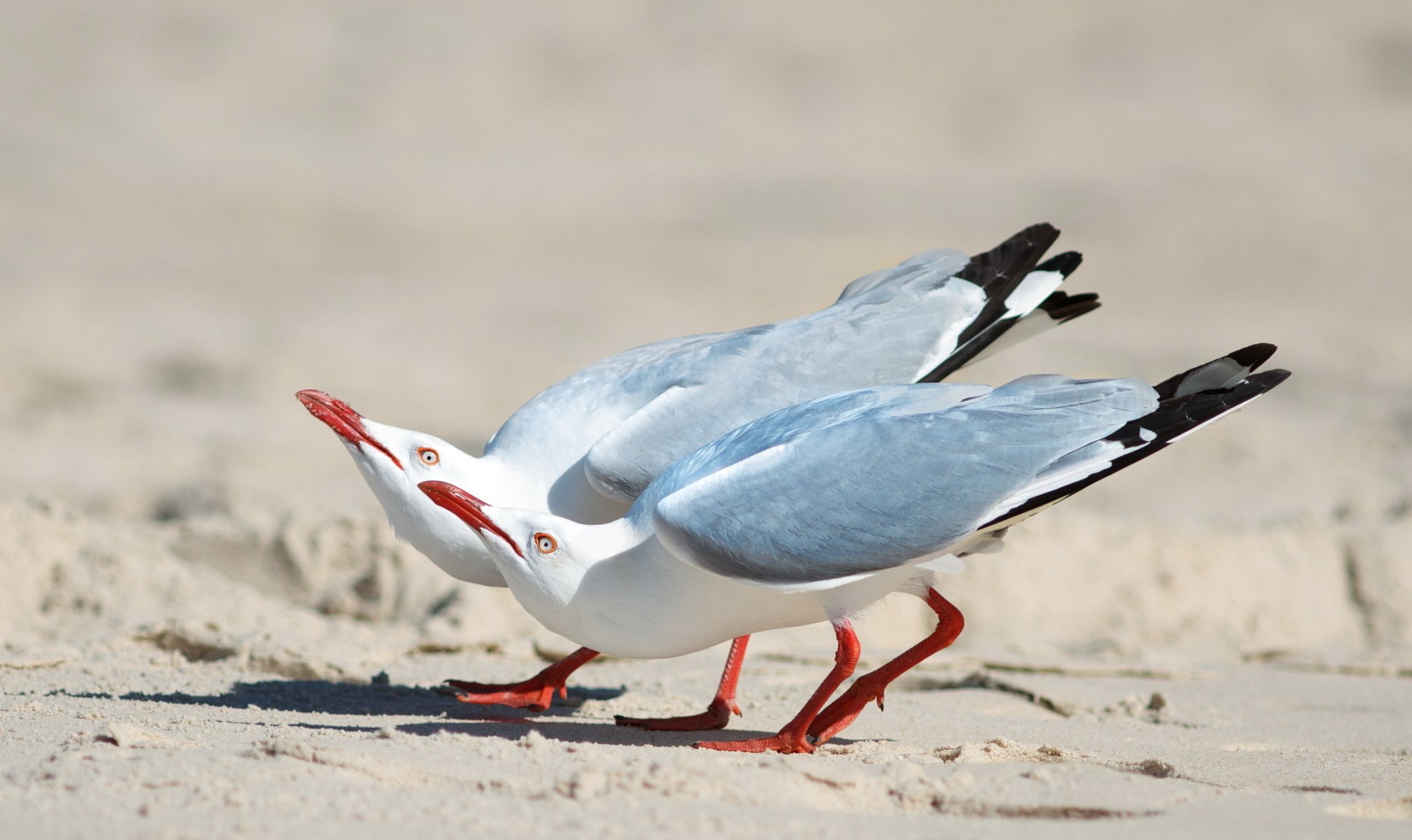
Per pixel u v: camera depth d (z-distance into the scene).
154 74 65.44
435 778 6.26
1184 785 6.59
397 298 37.69
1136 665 11.77
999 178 53.91
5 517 12.33
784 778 6.22
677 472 7.57
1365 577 14.49
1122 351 30.09
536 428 9.09
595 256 43.72
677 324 35.03
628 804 5.89
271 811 5.68
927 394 7.63
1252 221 44.69
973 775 6.59
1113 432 7.31
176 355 29.28
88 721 7.86
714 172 56.72
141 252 41.50
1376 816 6.39
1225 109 63.25
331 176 53.47
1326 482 20.20
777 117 65.94
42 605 11.92
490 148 60.66
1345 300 36.53
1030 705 10.09
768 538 7.08
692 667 11.25
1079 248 43.47
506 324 34.44
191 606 11.72
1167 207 46.88
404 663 10.94
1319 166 53.00
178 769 6.21
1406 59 66.56
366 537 13.20
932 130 64.31
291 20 70.69
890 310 9.68
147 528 13.48
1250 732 9.14
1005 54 69.06
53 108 60.31
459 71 67.62
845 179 54.91
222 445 22.17
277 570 13.10
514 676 10.52
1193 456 21.92
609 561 7.44
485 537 7.59
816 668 11.28
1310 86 65.44
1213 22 69.31
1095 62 68.25
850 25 71.94
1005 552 14.07
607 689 10.17
